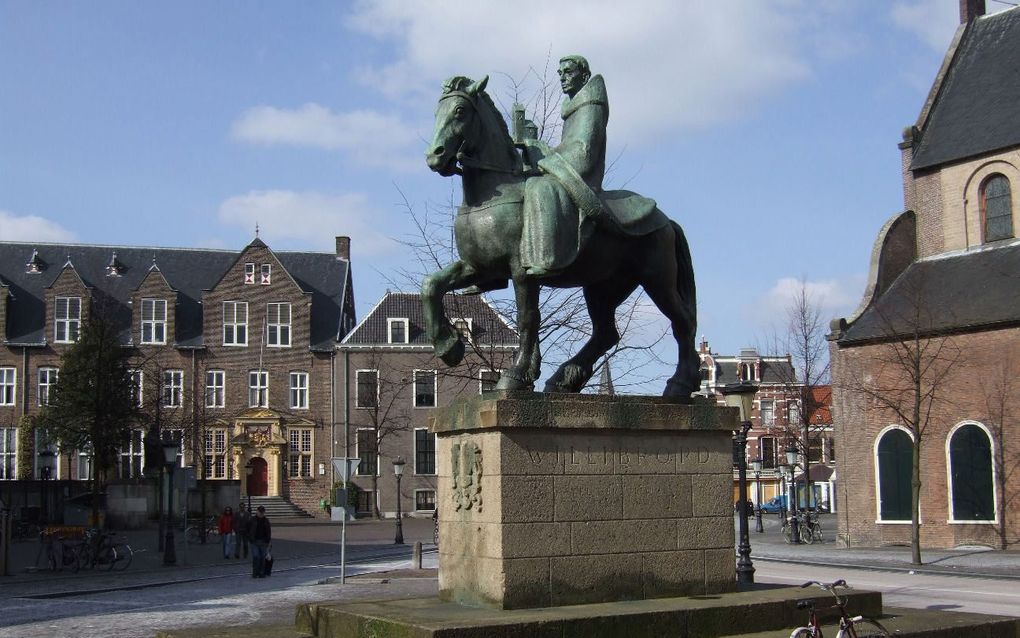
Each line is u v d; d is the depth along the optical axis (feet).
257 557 87.86
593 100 31.73
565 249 29.68
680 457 31.37
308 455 218.59
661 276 32.99
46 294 214.69
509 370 30.07
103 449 171.22
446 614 27.37
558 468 29.22
